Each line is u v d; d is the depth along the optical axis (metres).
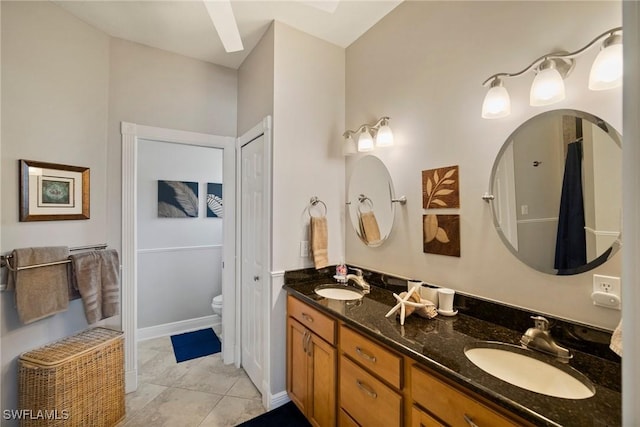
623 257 0.41
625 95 0.41
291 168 1.99
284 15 1.87
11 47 1.60
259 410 1.91
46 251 1.64
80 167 1.92
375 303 1.58
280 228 1.95
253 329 2.21
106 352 1.73
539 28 1.16
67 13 1.85
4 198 1.56
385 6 1.81
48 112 1.76
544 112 1.15
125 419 1.83
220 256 3.45
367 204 2.04
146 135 2.23
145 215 3.01
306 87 2.06
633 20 0.40
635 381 0.40
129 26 2.01
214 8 1.24
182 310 3.20
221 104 2.56
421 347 1.06
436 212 1.57
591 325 1.02
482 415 0.83
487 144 1.34
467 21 1.43
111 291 1.93
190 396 2.06
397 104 1.81
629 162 0.40
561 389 0.93
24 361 1.52
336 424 1.48
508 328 1.24
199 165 3.36
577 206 1.06
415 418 1.04
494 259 1.32
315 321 1.63
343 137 2.11
